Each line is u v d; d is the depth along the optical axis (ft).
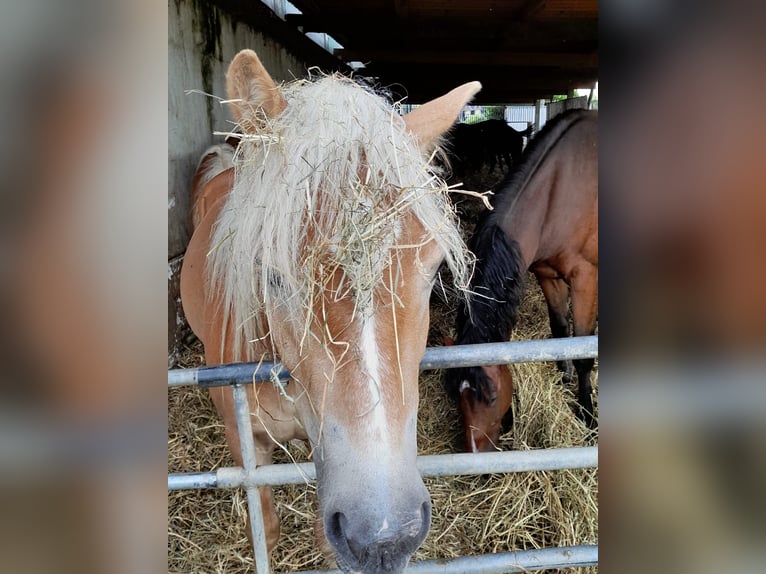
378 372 2.92
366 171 3.18
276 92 3.78
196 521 6.42
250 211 3.31
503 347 3.64
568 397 8.95
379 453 2.83
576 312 9.39
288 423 4.66
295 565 5.93
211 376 3.51
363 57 25.80
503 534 6.22
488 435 6.49
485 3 19.24
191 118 11.56
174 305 10.13
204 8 12.23
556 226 8.83
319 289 3.01
